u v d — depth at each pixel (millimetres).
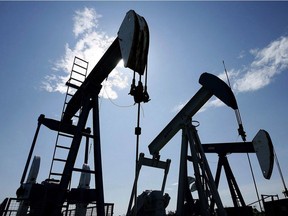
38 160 10641
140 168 13172
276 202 11070
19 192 8055
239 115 9266
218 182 16391
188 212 11742
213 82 10508
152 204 11445
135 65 4402
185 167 10602
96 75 10031
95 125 9680
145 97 4059
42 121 10086
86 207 8773
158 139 13344
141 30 4676
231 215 12336
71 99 11273
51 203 7723
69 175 8305
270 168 11758
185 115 11680
